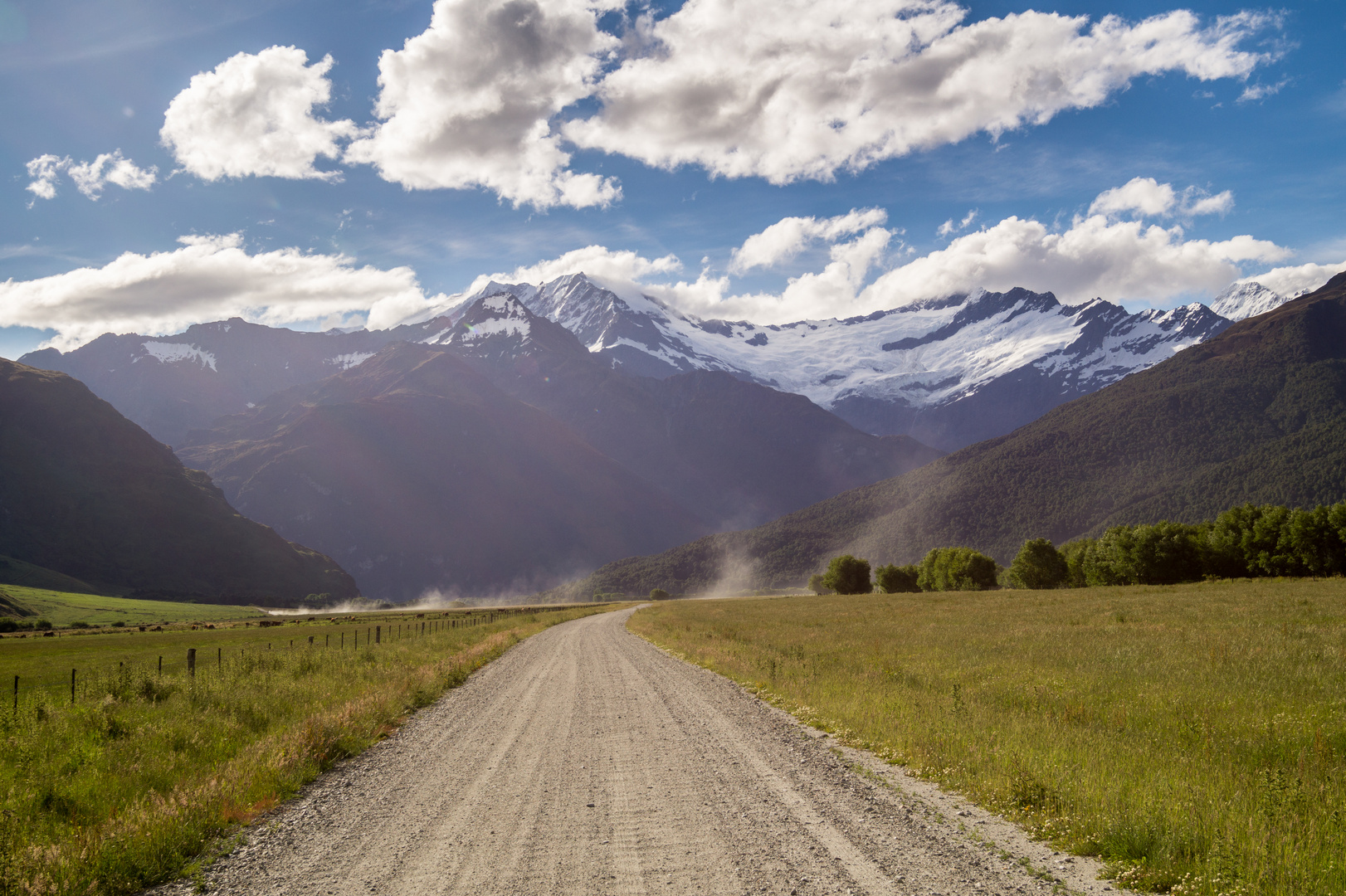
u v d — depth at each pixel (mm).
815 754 11281
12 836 8031
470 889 6434
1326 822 7105
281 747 11422
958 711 13141
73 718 13852
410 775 10664
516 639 40125
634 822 8148
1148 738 11062
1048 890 6184
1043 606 47188
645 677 21625
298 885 6746
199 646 49625
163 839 7656
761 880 6430
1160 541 76562
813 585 153625
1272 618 29688
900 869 6656
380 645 35219
